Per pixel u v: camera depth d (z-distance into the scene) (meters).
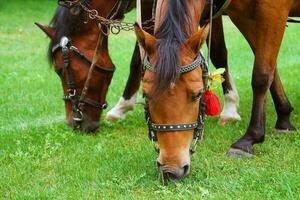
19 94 11.63
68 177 6.64
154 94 5.27
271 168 6.60
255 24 7.10
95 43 8.19
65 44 8.02
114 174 6.55
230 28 22.69
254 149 7.36
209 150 7.44
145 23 7.30
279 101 8.20
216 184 6.12
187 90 5.39
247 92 11.27
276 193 5.75
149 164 6.80
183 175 5.52
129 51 17.72
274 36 7.07
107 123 9.15
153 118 5.49
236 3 7.01
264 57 7.12
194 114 5.52
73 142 8.11
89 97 8.29
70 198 5.95
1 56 17.25
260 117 7.22
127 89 9.31
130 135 8.49
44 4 29.56
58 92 11.90
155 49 5.41
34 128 8.97
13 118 9.79
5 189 6.41
